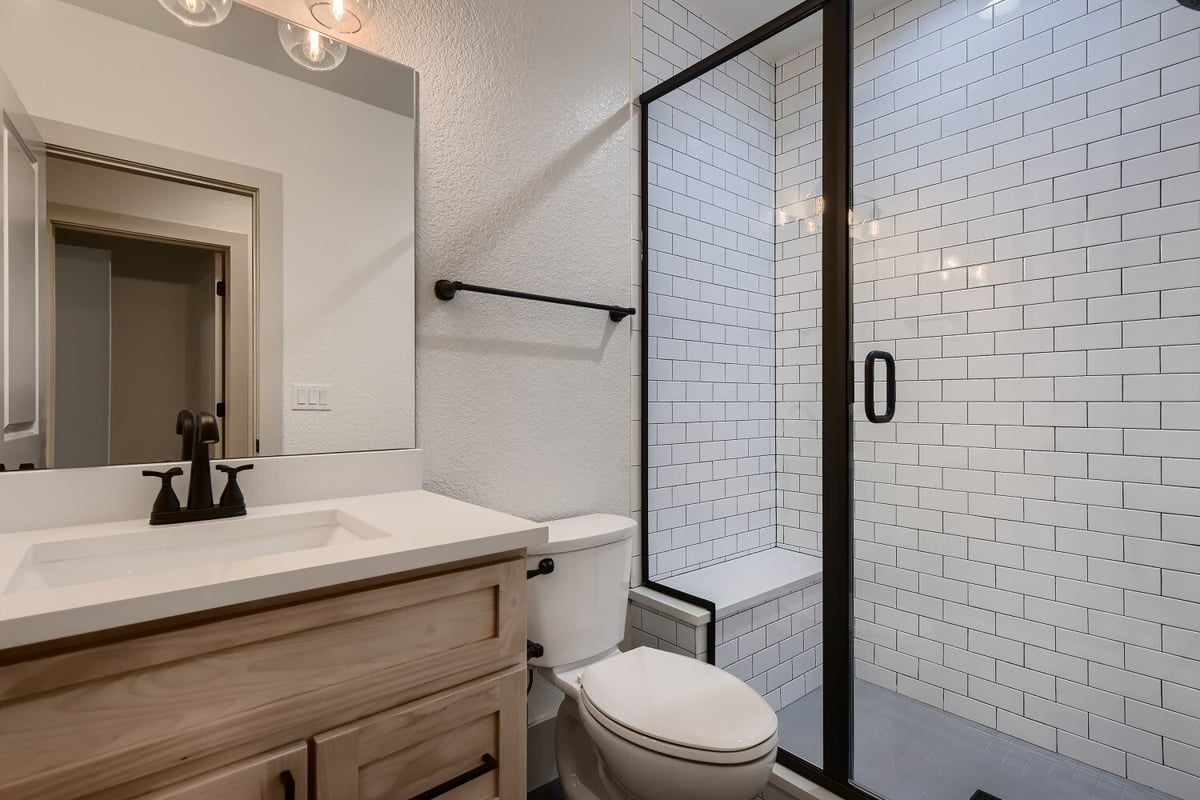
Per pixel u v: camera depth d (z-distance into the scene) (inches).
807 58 80.3
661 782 41.8
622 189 76.6
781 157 82.7
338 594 28.5
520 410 65.2
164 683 23.6
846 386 59.8
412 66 56.7
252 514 41.5
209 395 44.8
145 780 23.2
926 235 65.1
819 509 78.6
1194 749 51.8
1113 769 56.1
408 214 55.6
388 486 52.6
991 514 62.5
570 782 56.3
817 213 78.8
